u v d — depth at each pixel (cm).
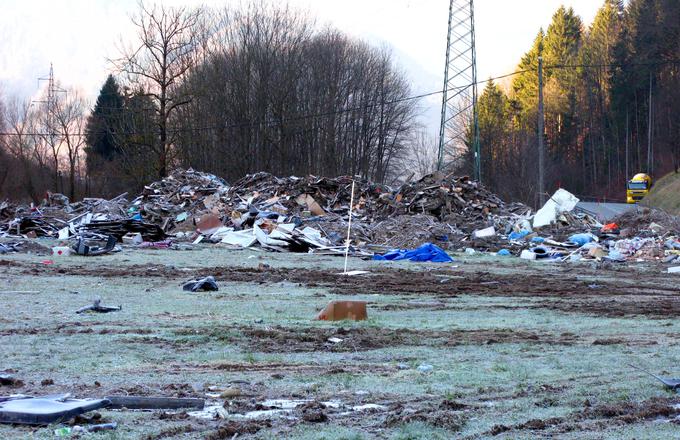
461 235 3834
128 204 4753
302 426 633
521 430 633
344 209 4309
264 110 7344
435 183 4459
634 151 9544
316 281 2080
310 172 7550
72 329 1146
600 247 3183
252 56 7344
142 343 1043
